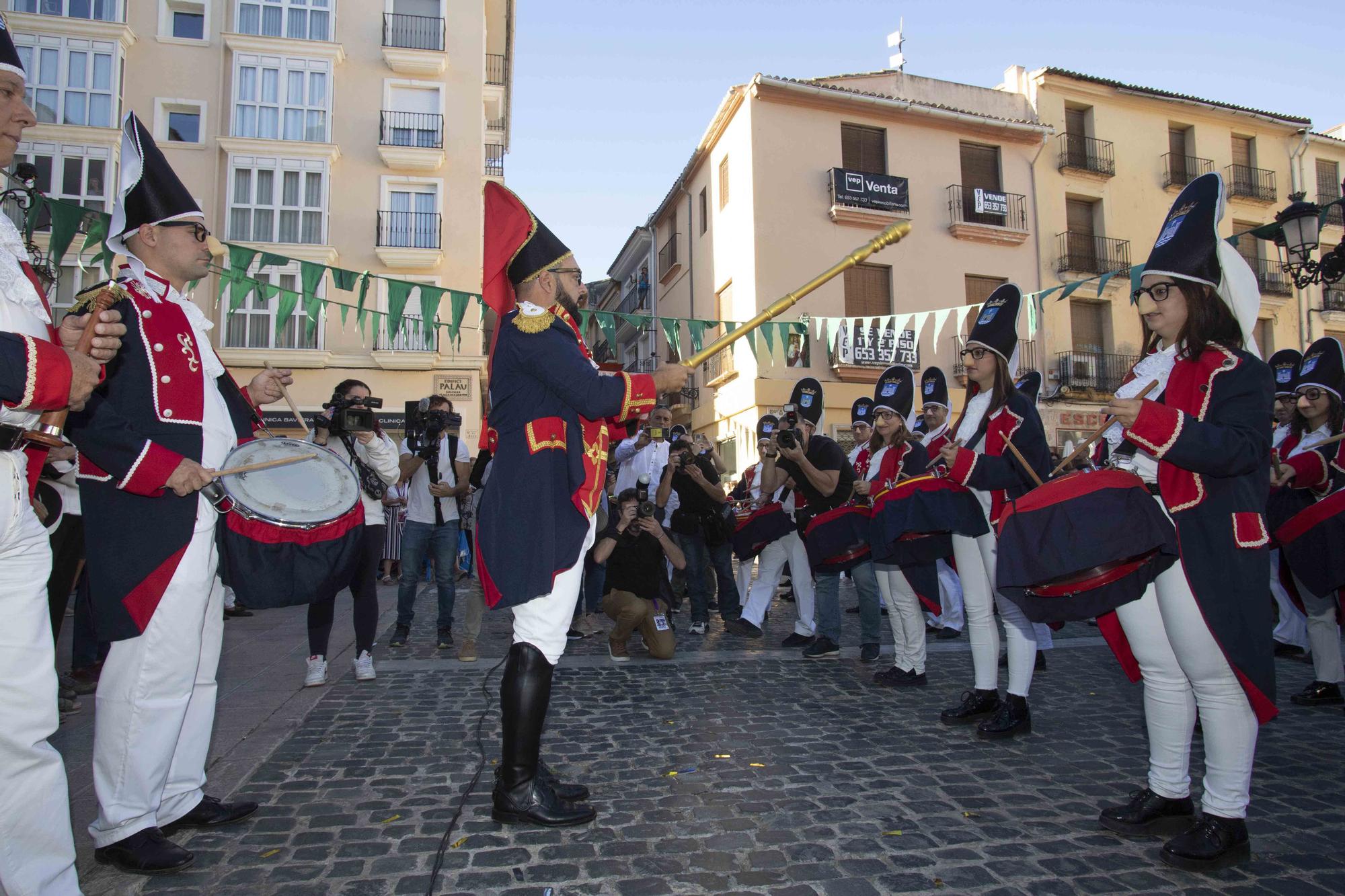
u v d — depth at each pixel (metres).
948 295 20.70
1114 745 3.93
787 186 19.78
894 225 3.16
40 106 18.98
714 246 22.02
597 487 3.00
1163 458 2.50
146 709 2.58
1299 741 4.05
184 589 2.60
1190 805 2.89
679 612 8.98
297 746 3.91
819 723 4.36
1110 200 22.52
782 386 19.19
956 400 20.31
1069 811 3.10
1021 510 2.76
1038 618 2.87
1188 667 2.69
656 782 3.42
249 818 3.01
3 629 1.95
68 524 4.41
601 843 2.80
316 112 20.70
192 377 2.74
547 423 2.91
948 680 5.39
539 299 3.05
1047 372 21.48
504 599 2.79
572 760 3.72
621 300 32.94
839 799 3.21
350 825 2.95
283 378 3.26
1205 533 2.62
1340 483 4.91
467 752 3.82
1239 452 2.47
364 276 6.64
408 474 6.19
